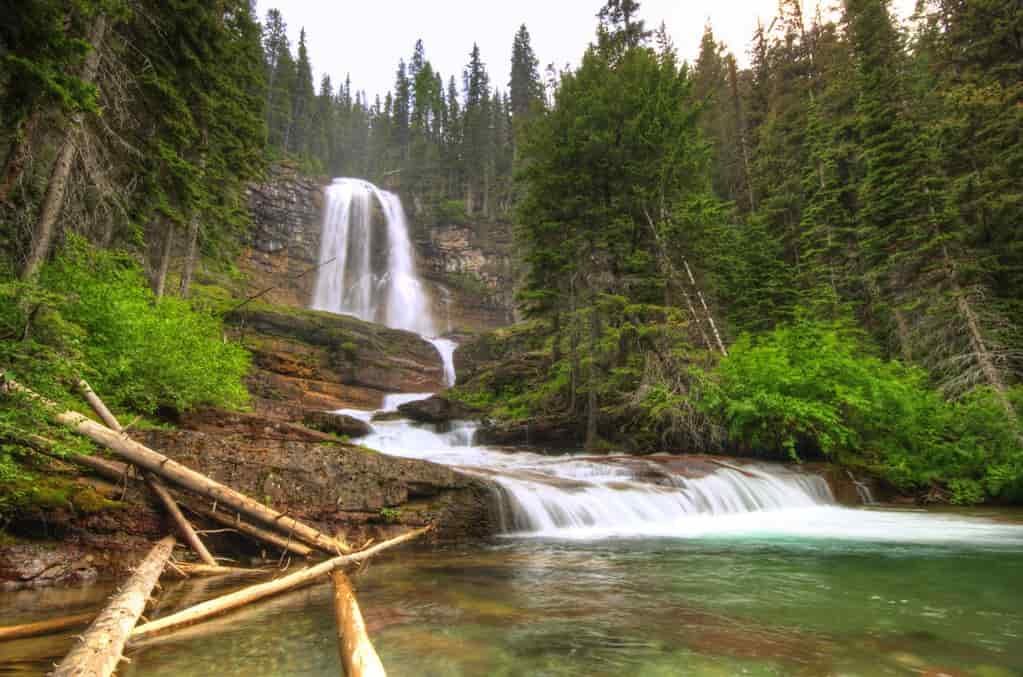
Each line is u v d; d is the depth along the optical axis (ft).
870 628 12.70
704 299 77.25
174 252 74.43
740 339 66.28
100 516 20.98
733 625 12.97
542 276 81.46
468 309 192.75
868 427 56.59
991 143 75.87
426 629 12.67
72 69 35.29
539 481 37.09
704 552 24.54
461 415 89.81
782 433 55.16
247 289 138.00
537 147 80.23
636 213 75.31
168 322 38.22
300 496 25.48
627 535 30.66
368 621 13.35
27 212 33.53
